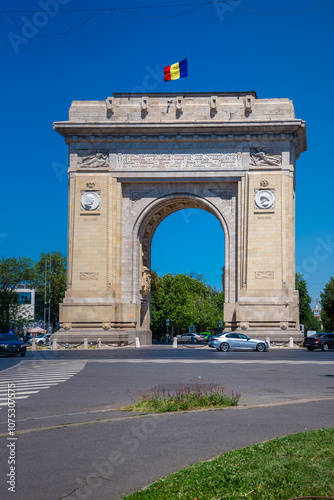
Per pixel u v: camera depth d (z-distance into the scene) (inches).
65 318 2765.7
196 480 417.7
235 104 2802.7
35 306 6127.0
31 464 486.9
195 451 515.2
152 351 2364.7
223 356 1953.7
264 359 1771.7
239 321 2701.8
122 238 2849.4
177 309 5142.7
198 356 1958.7
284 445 504.7
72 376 1243.8
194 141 2815.0
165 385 1041.5
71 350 2534.5
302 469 432.5
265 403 825.5
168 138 2810.0
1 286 4475.9
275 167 2763.3
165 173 2815.0
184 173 2807.6
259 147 2783.0
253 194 2760.8
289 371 1325.0
